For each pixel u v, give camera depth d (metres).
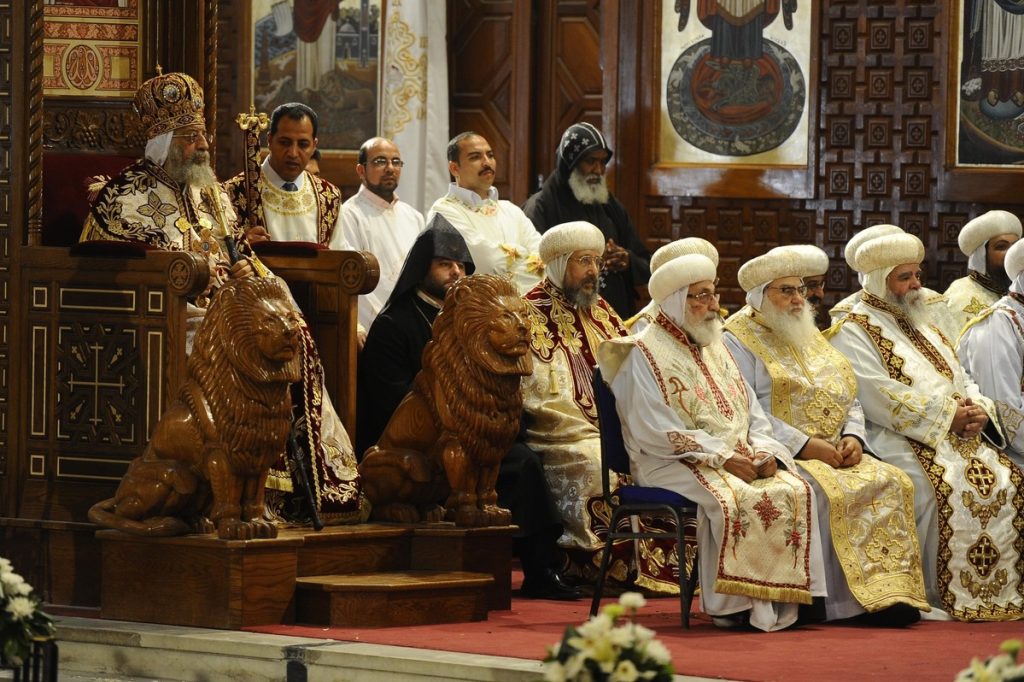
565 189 12.27
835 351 9.73
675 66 14.27
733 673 7.00
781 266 9.59
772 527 8.55
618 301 12.13
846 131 14.05
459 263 10.17
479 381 8.72
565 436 9.89
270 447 7.93
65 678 7.57
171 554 7.98
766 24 14.12
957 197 13.84
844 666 7.28
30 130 8.77
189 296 8.29
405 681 7.08
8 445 8.72
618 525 9.65
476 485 8.91
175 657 7.59
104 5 9.94
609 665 4.80
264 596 7.94
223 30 14.76
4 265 8.73
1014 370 10.26
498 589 8.91
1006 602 9.56
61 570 8.53
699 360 9.02
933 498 9.61
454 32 14.76
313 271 9.37
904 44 13.91
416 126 14.45
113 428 8.48
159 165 9.27
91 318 8.52
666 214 14.31
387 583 8.08
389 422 9.11
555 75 14.73
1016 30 13.71
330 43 14.67
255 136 9.94
